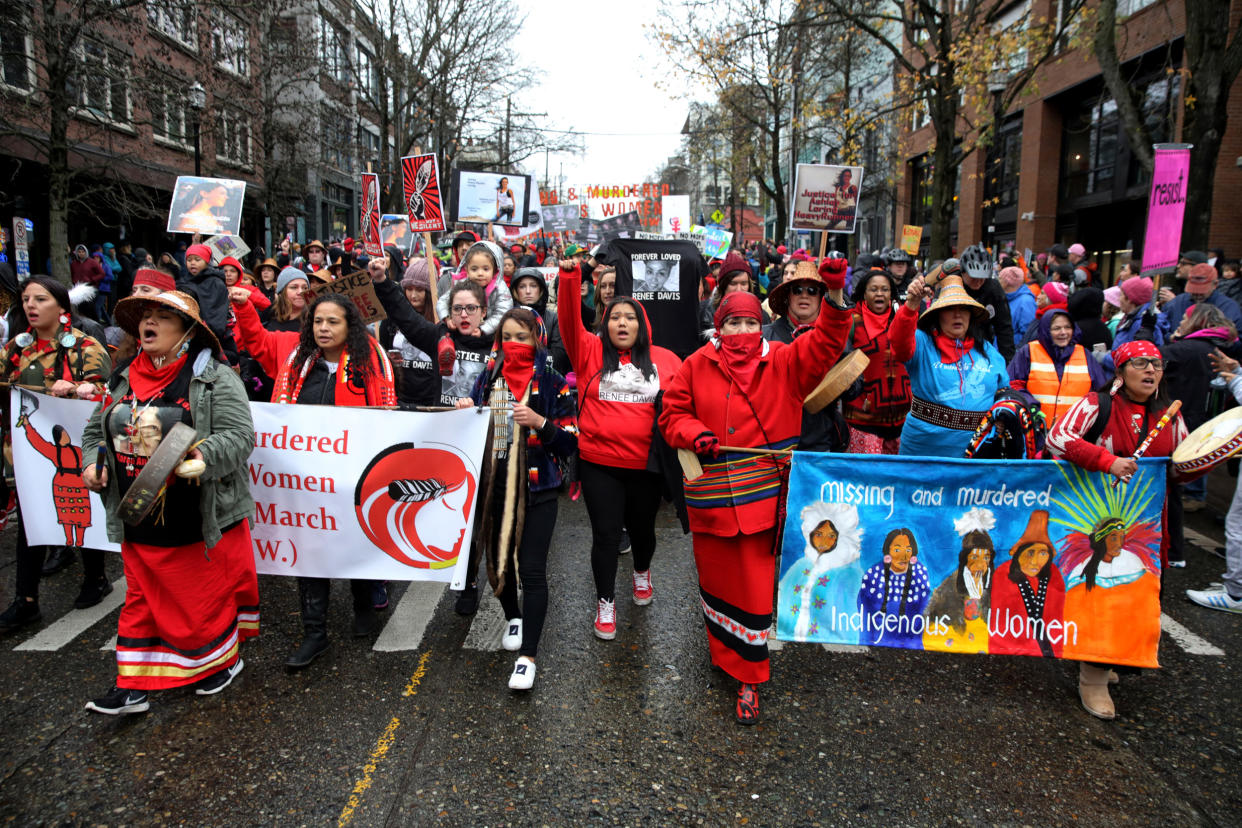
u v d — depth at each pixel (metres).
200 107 14.88
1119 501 3.60
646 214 16.83
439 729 3.39
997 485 3.66
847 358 3.37
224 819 2.82
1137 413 3.67
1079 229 21.95
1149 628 3.55
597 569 4.27
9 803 2.89
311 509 4.08
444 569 4.08
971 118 25.64
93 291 5.50
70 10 12.19
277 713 3.50
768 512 3.48
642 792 2.99
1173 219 6.52
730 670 3.54
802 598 3.70
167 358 3.39
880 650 4.20
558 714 3.52
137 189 15.17
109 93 14.55
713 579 3.59
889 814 2.88
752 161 28.55
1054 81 21.64
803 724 3.46
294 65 20.91
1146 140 9.84
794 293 5.06
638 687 3.76
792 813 2.88
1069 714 3.57
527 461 3.83
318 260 10.01
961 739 3.36
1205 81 9.05
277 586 5.01
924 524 3.68
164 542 3.34
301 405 4.06
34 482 4.27
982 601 3.68
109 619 4.44
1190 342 5.94
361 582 4.22
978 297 6.42
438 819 2.82
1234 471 7.97
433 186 5.79
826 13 15.91
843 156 17.97
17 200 14.28
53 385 4.35
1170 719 3.53
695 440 3.44
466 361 4.82
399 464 4.03
